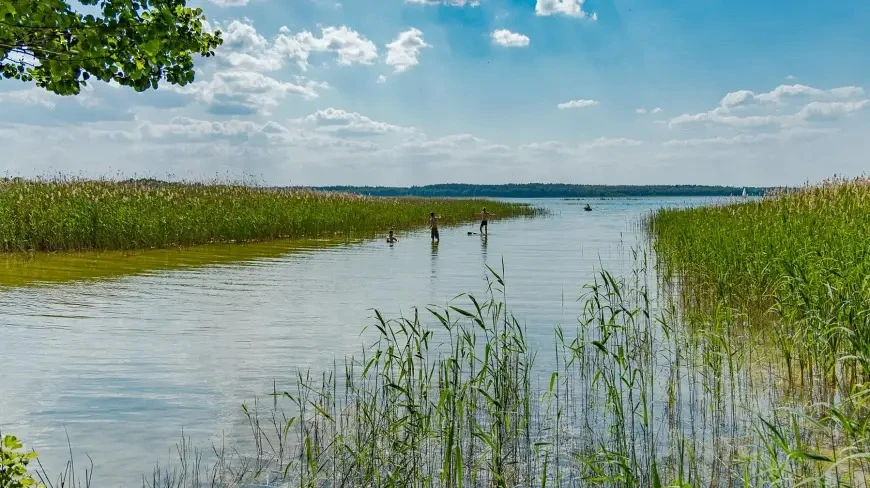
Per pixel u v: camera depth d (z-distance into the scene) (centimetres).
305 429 732
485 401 816
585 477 600
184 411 791
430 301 1553
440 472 629
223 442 698
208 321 1306
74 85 598
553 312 1406
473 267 2239
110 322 1288
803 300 949
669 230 2861
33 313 1364
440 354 1050
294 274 2020
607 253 2755
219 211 3116
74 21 542
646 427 659
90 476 616
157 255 2486
